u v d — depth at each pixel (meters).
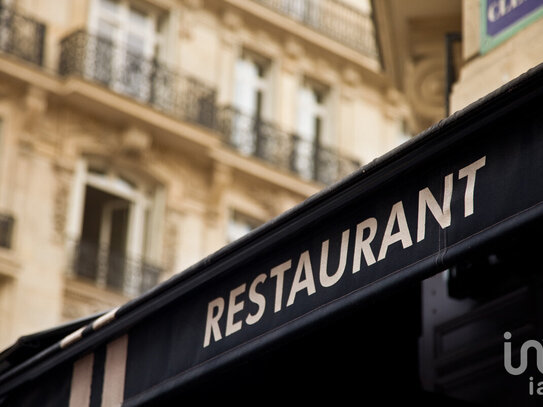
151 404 5.43
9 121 26.31
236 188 29.39
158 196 28.11
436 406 6.50
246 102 30.55
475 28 7.49
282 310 4.93
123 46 28.12
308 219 4.89
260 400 6.27
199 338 5.27
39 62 26.86
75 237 26.50
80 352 5.87
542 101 4.29
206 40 29.86
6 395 6.34
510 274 6.64
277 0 31.28
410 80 10.58
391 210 4.66
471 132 4.44
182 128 28.20
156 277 27.41
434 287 6.97
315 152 30.86
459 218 4.43
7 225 25.75
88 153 27.20
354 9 32.66
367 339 6.43
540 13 6.99
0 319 25.17
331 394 6.30
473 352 6.70
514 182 4.30
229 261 5.18
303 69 31.61
